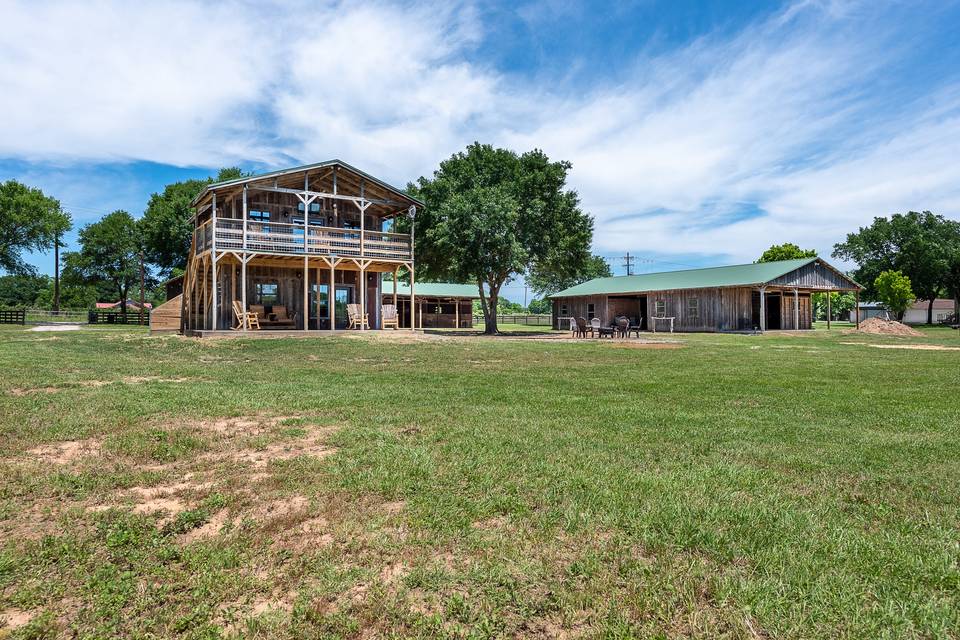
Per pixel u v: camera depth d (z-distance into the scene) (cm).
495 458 463
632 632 229
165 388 835
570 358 1465
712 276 3828
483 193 2916
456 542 308
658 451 493
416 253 3303
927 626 233
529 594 257
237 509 357
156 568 281
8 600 252
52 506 363
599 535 318
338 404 716
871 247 6097
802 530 325
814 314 7069
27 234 5194
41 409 650
